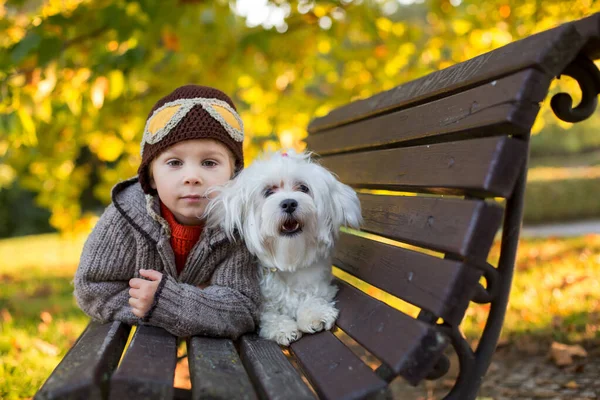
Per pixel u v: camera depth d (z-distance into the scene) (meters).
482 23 4.52
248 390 1.33
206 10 4.32
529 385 2.69
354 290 1.92
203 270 1.99
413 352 1.31
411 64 5.07
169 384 1.27
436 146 1.64
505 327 3.50
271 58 4.71
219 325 1.79
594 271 5.13
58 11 3.91
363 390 1.30
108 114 4.38
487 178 1.32
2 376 2.78
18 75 3.62
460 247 1.33
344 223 2.10
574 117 1.44
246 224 2.00
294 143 5.01
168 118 1.96
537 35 1.36
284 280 2.03
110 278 1.95
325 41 4.90
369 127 2.30
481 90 1.47
